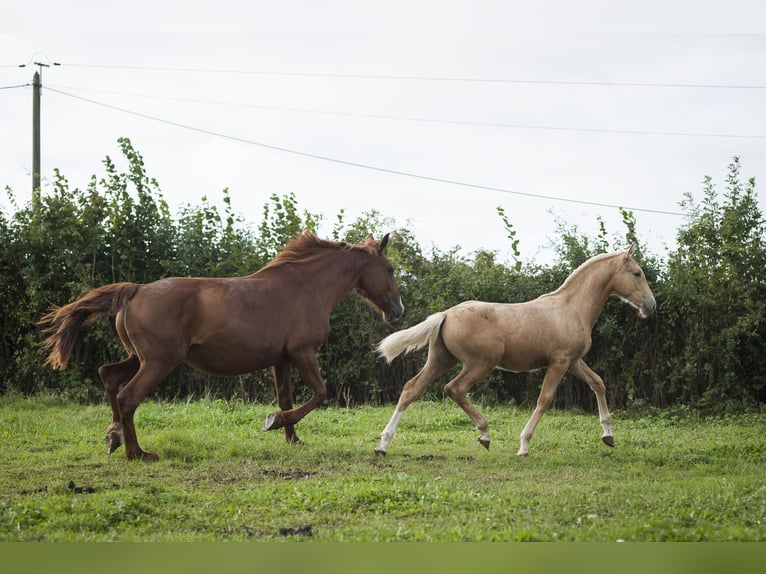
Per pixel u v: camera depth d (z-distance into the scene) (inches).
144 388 406.6
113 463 399.5
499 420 613.3
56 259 746.8
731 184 724.7
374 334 742.5
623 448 479.5
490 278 761.6
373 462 414.6
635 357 729.6
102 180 769.6
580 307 477.4
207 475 371.9
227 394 729.6
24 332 753.6
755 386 703.1
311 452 436.5
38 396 701.3
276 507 303.1
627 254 486.9
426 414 628.1
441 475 380.2
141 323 407.8
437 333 458.3
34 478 361.4
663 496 318.7
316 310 460.4
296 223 768.9
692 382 714.8
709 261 724.0
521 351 458.6
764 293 709.3
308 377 456.8
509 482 360.2
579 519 279.3
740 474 390.6
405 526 272.4
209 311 420.5
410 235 799.7
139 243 760.3
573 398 748.0
